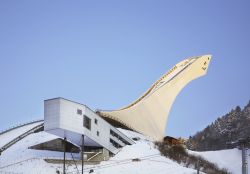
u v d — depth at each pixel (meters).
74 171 57.34
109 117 96.12
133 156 71.19
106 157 68.62
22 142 71.44
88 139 63.22
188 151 94.06
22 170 55.53
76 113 59.97
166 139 98.31
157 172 61.44
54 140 69.25
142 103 106.88
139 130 102.06
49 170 56.38
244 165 32.69
